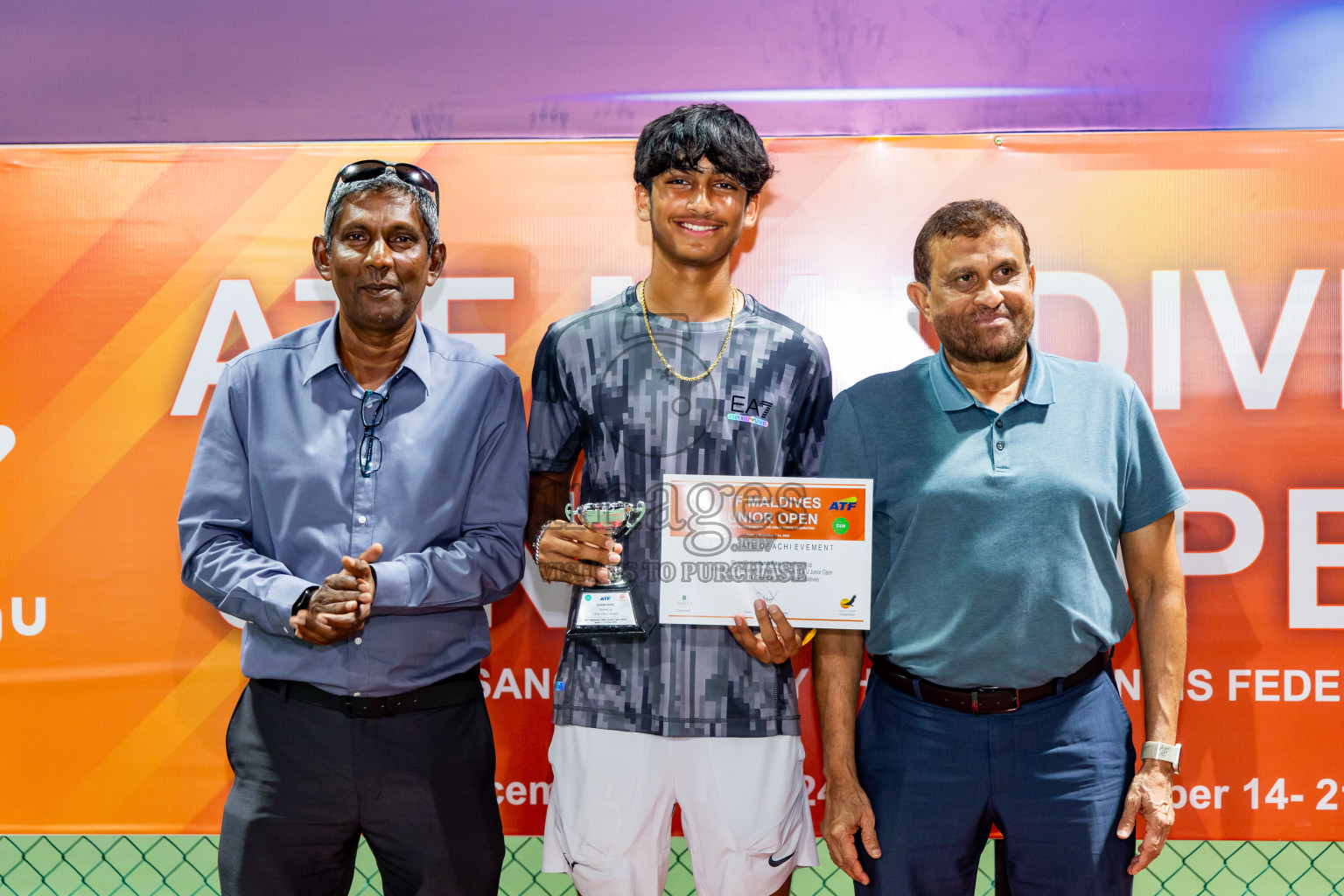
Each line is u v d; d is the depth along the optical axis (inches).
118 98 81.7
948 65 80.4
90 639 81.0
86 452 81.3
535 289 80.9
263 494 65.2
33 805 81.1
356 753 62.7
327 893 65.9
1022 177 79.7
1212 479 79.3
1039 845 60.8
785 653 63.4
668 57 81.0
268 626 61.8
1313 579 78.9
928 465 62.9
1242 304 79.0
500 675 81.1
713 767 64.0
